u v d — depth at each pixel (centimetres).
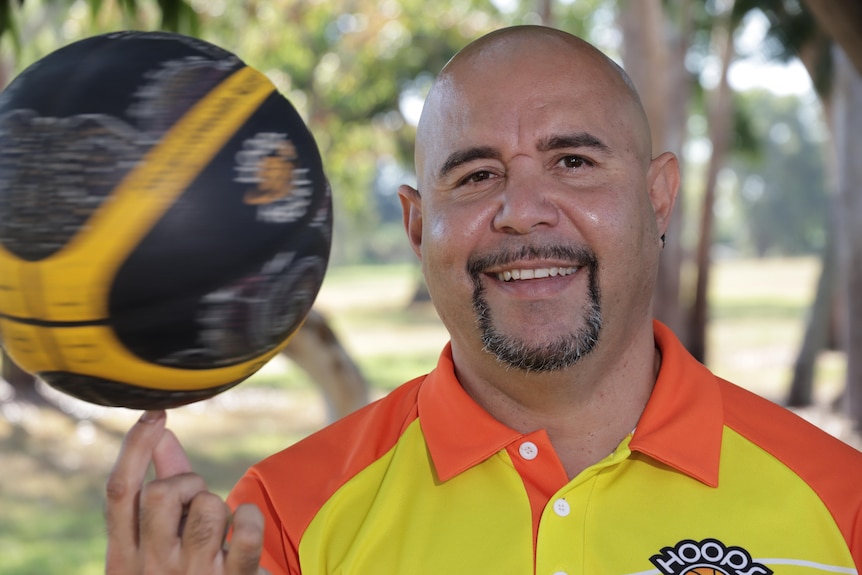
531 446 183
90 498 829
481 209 178
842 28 294
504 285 179
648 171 193
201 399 138
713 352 1803
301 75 1838
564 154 179
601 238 176
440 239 182
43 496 829
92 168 120
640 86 1048
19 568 628
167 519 140
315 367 438
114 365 127
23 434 1036
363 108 1945
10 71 1088
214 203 123
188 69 128
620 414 190
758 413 194
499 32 192
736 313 2688
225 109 127
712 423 185
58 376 130
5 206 121
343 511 187
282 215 128
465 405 188
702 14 1554
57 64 127
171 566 141
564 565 170
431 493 184
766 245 7362
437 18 1839
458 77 188
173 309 124
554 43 187
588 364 179
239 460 934
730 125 1938
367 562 178
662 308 1319
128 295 122
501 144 179
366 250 7494
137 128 122
